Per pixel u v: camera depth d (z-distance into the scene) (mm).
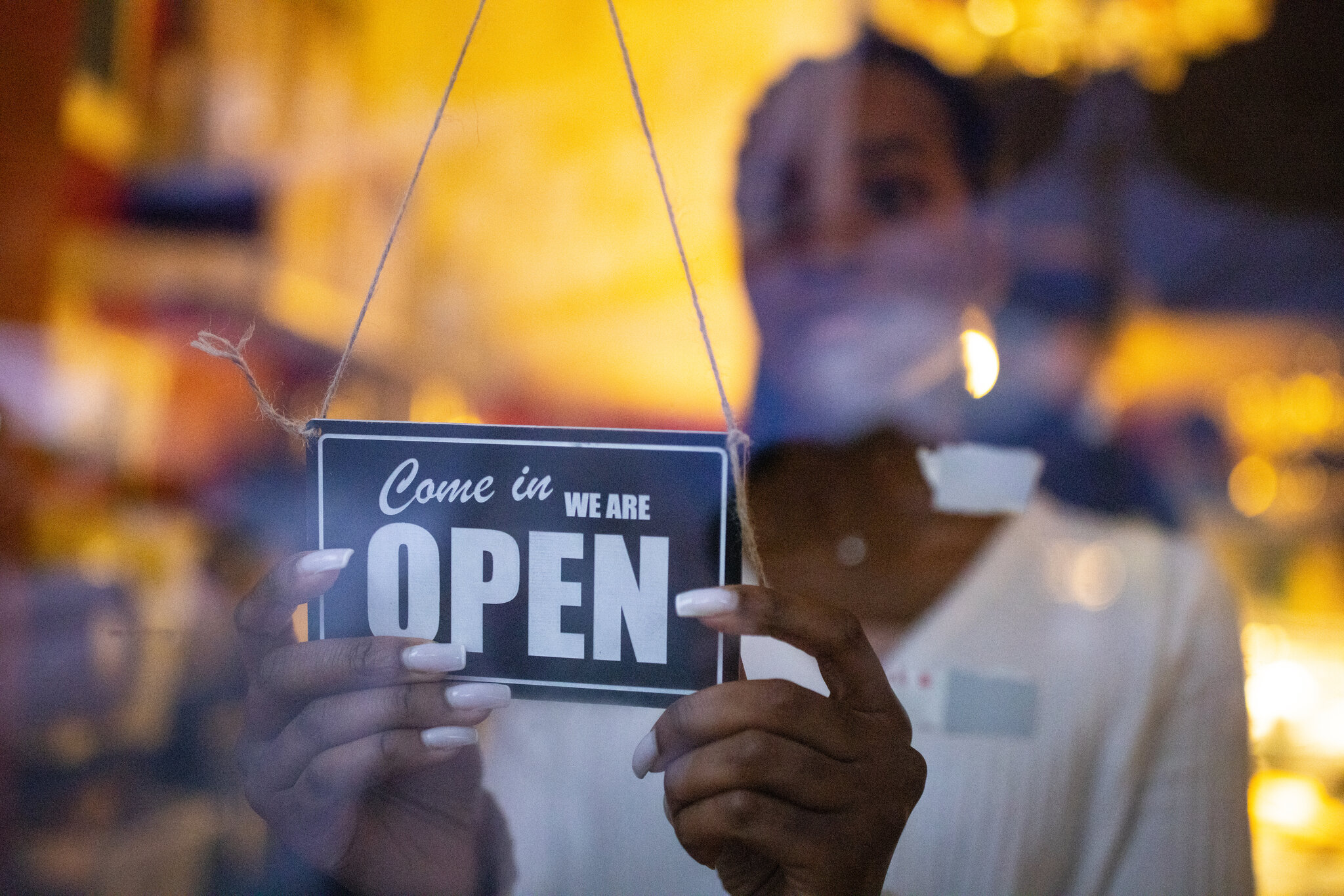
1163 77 2211
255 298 2561
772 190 1021
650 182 3320
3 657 1646
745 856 524
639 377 3389
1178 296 3582
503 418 3445
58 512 1952
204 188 2469
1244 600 2838
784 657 837
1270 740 2324
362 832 624
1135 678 898
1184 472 3406
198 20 2455
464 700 510
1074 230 1464
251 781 565
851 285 1003
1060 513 1048
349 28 3098
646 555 518
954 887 839
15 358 1907
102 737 1775
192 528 2332
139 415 2359
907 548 957
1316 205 3029
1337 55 2631
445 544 538
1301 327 3736
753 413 1025
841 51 1009
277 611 541
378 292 3301
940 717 876
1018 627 917
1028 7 1979
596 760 877
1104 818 880
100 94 2135
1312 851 1878
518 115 3305
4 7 1765
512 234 3502
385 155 3293
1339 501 3830
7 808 1612
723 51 2883
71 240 2076
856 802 471
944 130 1011
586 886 851
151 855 1677
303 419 569
